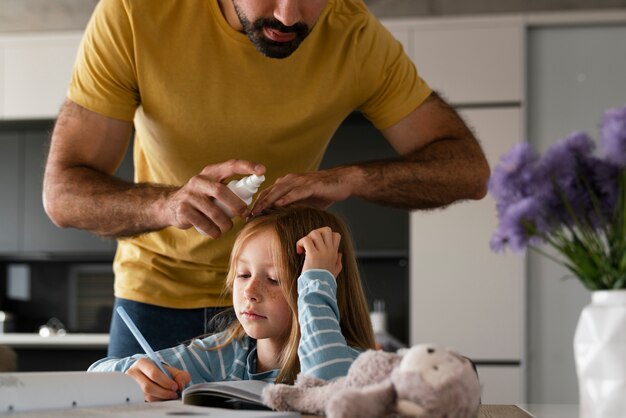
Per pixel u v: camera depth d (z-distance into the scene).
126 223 1.41
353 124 3.96
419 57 3.80
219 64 1.52
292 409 0.88
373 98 1.67
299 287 1.13
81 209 1.43
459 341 3.72
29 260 4.37
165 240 1.64
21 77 4.05
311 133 1.60
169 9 1.52
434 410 0.74
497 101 3.76
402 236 3.92
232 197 1.23
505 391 3.67
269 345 1.33
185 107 1.54
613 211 0.99
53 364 3.78
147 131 1.60
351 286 1.37
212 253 1.62
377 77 1.63
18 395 0.88
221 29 1.51
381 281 4.16
